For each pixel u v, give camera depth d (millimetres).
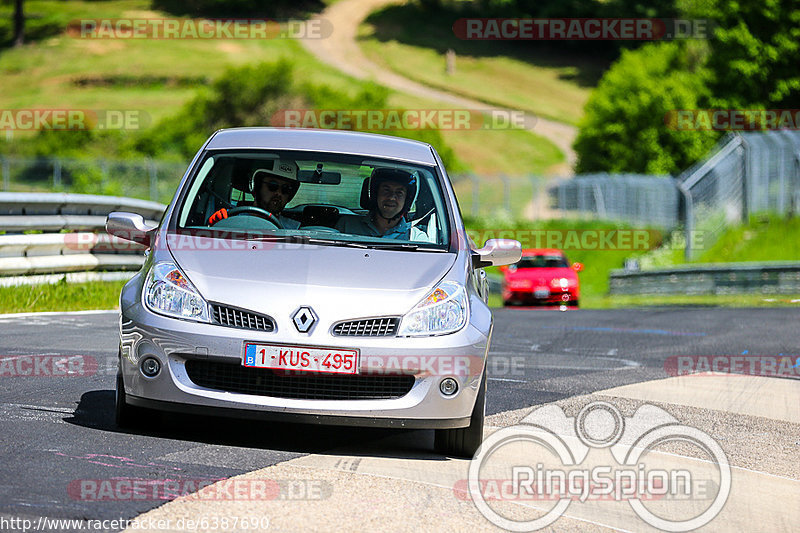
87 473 17094
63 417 21484
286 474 17969
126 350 20047
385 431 22672
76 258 50188
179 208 22625
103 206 53250
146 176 155250
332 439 21359
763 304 81375
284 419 19484
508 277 82438
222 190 23422
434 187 24250
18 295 44188
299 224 22875
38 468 17156
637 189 150500
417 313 20109
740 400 29719
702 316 62812
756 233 124312
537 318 60594
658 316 62844
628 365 37125
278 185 23500
